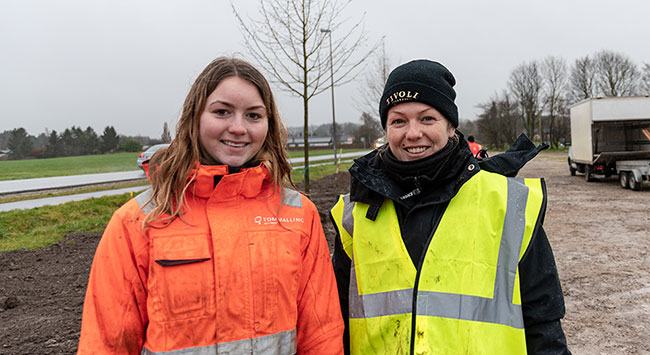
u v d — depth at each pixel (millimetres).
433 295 1579
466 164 1708
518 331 1511
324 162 32312
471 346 1502
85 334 1339
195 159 1485
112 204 11828
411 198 1716
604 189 15094
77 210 10859
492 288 1552
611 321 4395
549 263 1562
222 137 1534
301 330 1576
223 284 1384
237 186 1479
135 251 1377
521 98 60781
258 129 1575
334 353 1574
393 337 1610
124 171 27562
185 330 1348
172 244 1379
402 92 1714
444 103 1698
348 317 1891
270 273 1443
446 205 1681
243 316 1396
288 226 1549
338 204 1985
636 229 8656
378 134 74500
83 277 5723
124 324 1350
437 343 1520
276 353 1434
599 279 5707
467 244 1601
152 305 1352
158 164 1508
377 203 1765
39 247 7488
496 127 64875
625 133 17062
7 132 95812
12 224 9234
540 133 59406
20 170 31125
